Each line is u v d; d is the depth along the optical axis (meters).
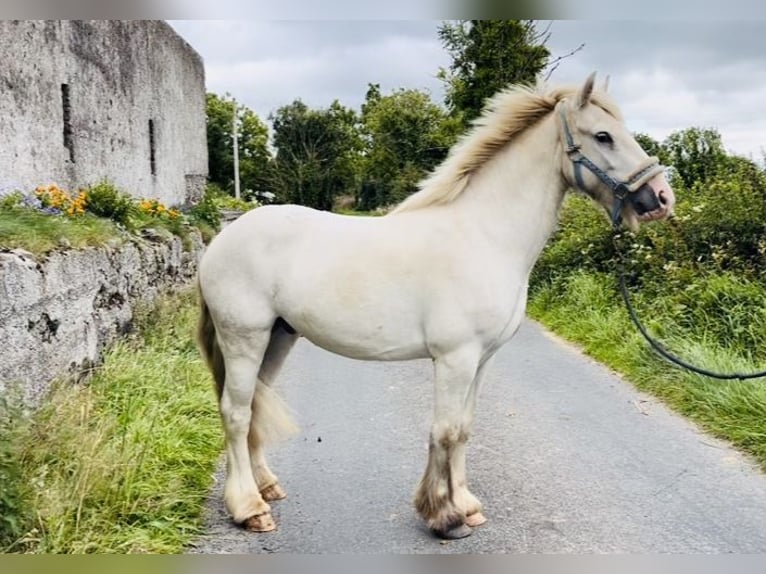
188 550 3.30
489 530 3.55
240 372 3.62
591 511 3.75
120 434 4.13
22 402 3.73
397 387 6.25
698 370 3.76
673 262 7.44
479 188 3.49
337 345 3.50
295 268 3.47
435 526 3.44
